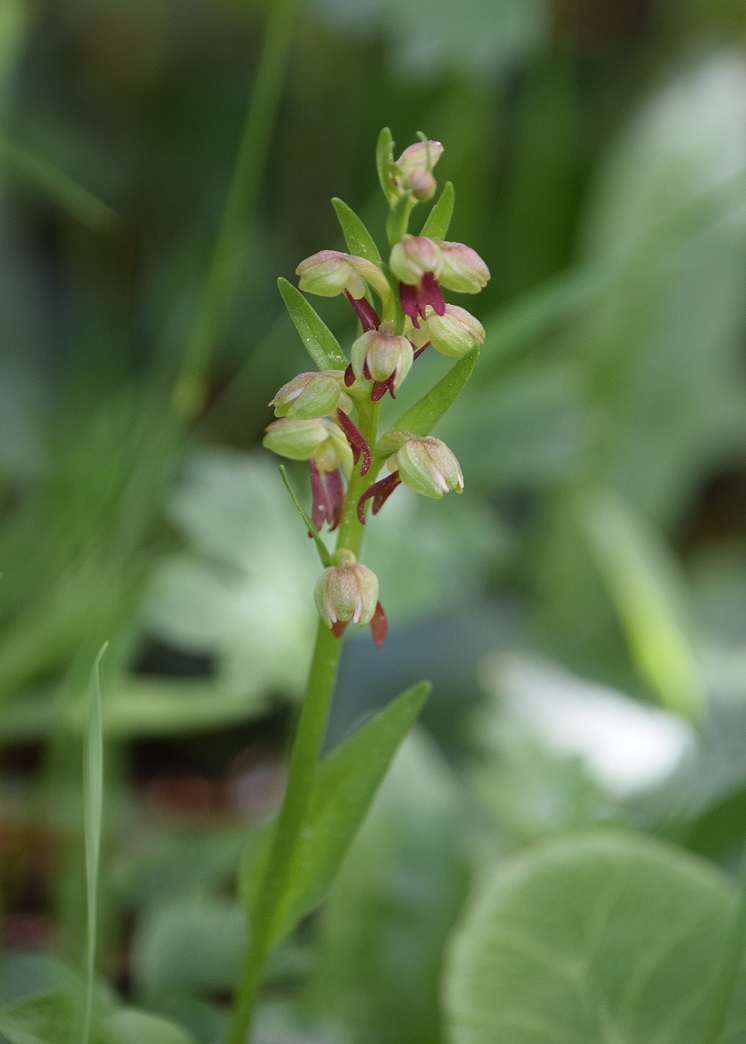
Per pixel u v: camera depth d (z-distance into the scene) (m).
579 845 0.40
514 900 0.39
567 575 0.66
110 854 0.46
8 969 0.40
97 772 0.36
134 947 0.43
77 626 0.47
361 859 0.43
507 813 0.44
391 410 0.48
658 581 0.58
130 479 0.50
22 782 0.50
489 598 0.65
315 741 0.36
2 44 0.62
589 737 0.51
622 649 0.59
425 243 0.35
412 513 0.49
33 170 0.44
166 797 0.57
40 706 0.46
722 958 0.39
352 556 0.36
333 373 0.35
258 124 0.58
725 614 0.66
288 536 0.49
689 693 0.52
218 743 0.60
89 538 0.48
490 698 0.56
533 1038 0.39
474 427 0.58
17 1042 0.37
